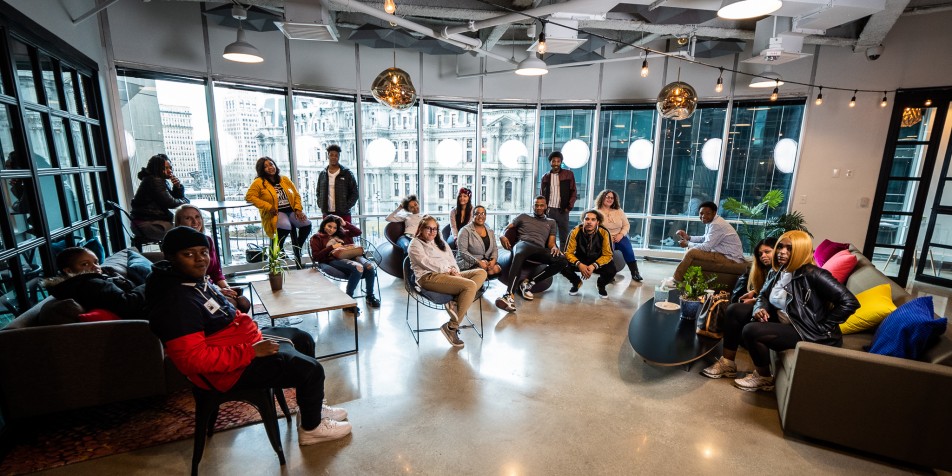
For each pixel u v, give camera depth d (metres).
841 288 2.47
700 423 2.49
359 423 2.43
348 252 4.25
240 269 5.29
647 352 2.76
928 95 5.08
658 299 3.71
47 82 3.15
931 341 2.17
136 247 4.03
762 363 2.75
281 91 5.39
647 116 6.54
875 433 2.12
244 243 5.45
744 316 2.93
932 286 5.41
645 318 3.31
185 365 1.72
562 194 5.77
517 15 3.60
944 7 4.39
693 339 2.95
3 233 2.41
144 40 4.37
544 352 3.38
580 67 6.32
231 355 1.84
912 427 2.04
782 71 5.70
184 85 4.80
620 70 6.23
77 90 3.66
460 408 2.60
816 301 2.57
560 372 3.06
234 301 3.07
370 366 3.09
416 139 6.34
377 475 2.05
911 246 5.45
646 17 4.04
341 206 5.20
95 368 2.26
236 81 5.01
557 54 5.60
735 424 2.48
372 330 3.73
